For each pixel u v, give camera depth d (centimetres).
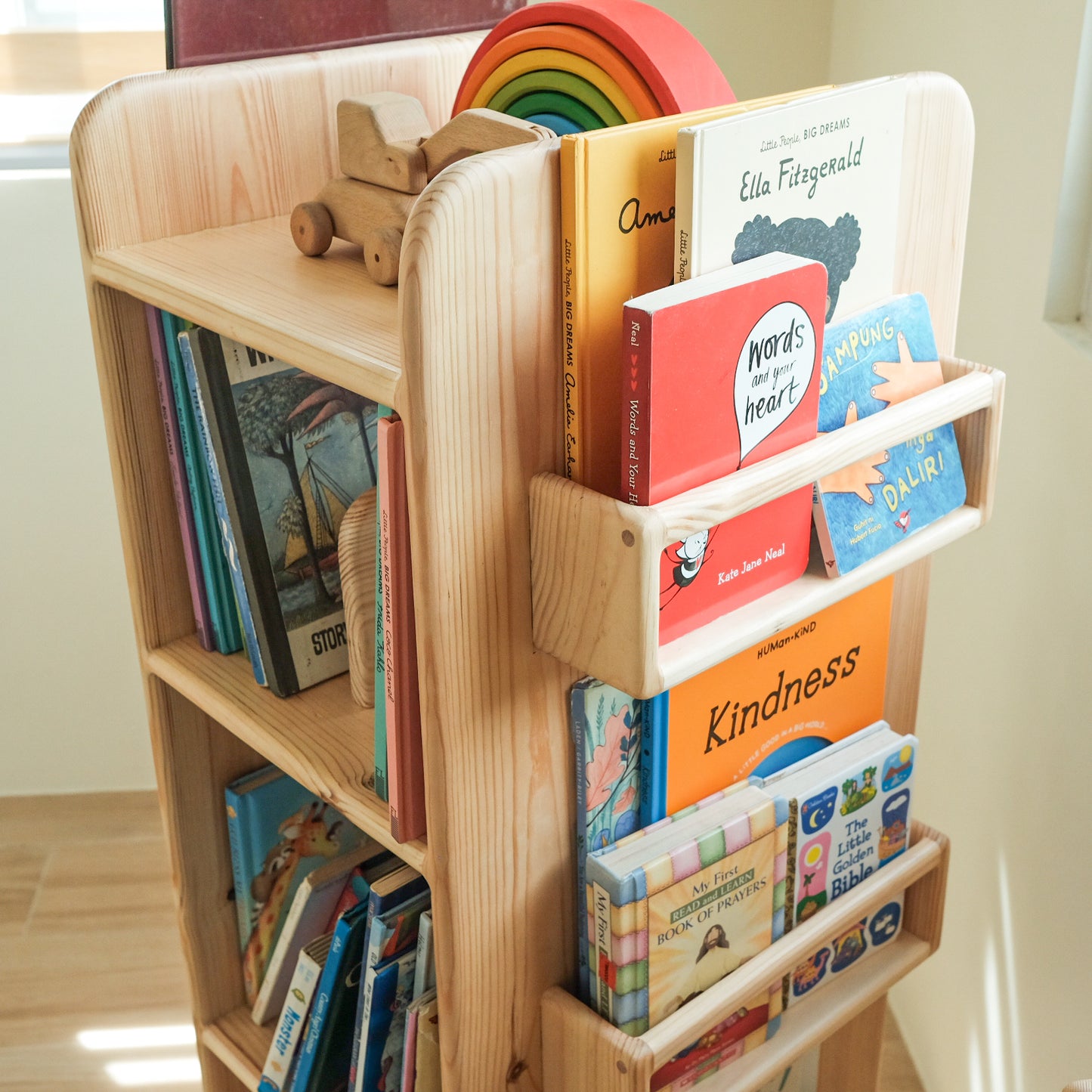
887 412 88
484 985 91
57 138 202
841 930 106
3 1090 173
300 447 104
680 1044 93
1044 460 124
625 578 74
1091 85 113
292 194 109
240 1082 138
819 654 103
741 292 74
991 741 140
